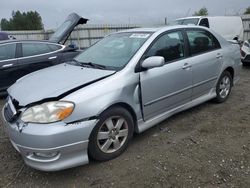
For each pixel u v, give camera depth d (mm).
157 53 4051
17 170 3393
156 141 3967
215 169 3225
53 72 3916
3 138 4266
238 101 5637
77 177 3211
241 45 10539
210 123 4531
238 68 5766
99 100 3242
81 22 10477
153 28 4449
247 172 3156
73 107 3043
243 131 4195
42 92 3221
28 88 3445
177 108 4441
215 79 5129
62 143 2982
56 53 7422
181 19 14109
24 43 7020
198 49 4750
